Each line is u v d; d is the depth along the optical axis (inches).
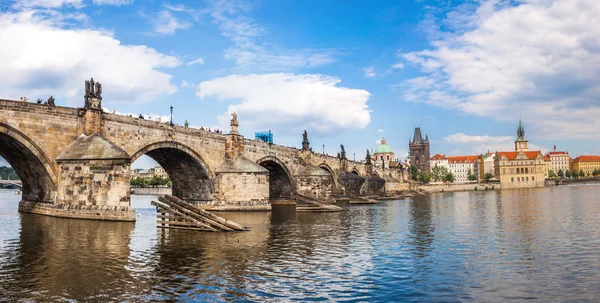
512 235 1596.9
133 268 1004.6
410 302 774.5
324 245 1370.6
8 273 944.9
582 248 1295.5
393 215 2573.8
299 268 1029.8
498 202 3946.9
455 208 3186.5
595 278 930.1
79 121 2059.5
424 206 3518.7
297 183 4042.8
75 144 2021.4
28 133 1862.7
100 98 2137.1
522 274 975.0
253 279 921.5
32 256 1123.9
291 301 773.9
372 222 2128.4
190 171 2984.7
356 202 4180.6
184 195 3149.6
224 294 809.5
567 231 1683.1
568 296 803.4
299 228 1845.5
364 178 5221.5
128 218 1859.0
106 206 1895.9
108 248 1251.8
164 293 808.9
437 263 1096.8
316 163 4591.5
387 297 803.4
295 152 4156.0
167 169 3043.8
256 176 2960.1
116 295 791.1
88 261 1073.5
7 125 1787.6
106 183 1900.8
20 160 2042.3
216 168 3009.4
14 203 3535.9
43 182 2103.8
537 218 2242.9
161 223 1738.4
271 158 3661.4
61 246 1270.9
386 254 1217.4
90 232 1552.7
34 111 1886.1
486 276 959.0
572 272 987.9
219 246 1327.5
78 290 820.0
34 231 1557.6
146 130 2405.3
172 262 1077.1
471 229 1800.0
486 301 778.8
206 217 1743.4
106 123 2161.7
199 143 2827.3
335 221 2181.3
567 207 3034.0
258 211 2896.2
